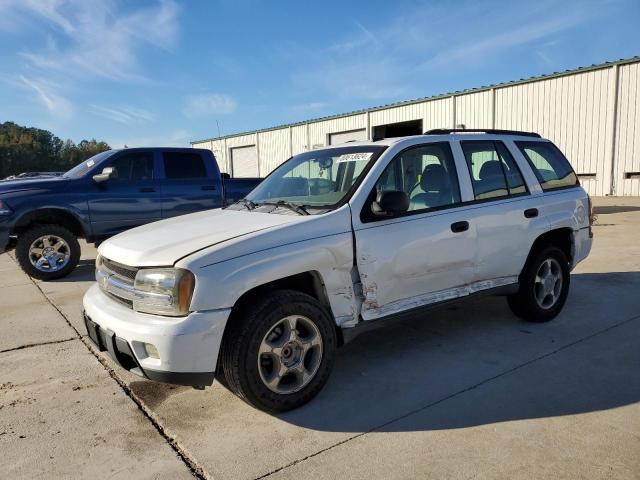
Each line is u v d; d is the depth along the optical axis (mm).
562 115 19078
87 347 4684
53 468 2760
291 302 3234
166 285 3004
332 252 3436
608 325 4816
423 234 3883
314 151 4707
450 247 4043
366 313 3650
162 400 3561
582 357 4066
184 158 8789
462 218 4148
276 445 2922
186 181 8703
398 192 3578
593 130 18297
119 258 3402
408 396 3484
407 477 2576
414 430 3035
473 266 4242
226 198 9055
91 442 3020
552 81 19250
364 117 26703
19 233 7719
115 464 2785
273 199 4289
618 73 17438
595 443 2830
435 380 3723
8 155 87125
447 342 4492
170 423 3219
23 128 110812
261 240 3219
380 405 3367
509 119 20719
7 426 3232
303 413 3295
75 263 7777
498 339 4531
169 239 3432
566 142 19094
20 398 3641
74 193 7727
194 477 2650
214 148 38688
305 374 3367
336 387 3658
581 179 18859
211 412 3357
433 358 4141
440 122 23172
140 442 3010
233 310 3205
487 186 4480
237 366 3080
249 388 3113
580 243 5242
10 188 7496
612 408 3227
